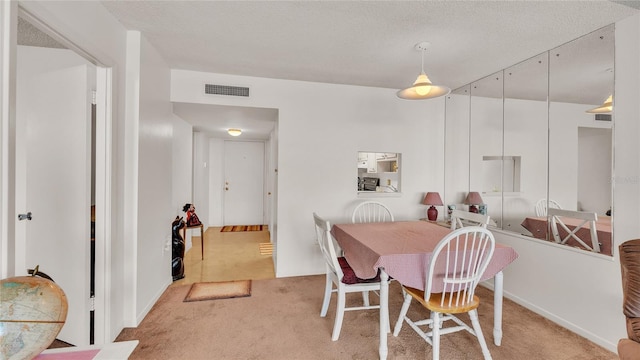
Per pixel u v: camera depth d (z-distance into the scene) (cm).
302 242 340
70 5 155
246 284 308
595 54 213
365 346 198
